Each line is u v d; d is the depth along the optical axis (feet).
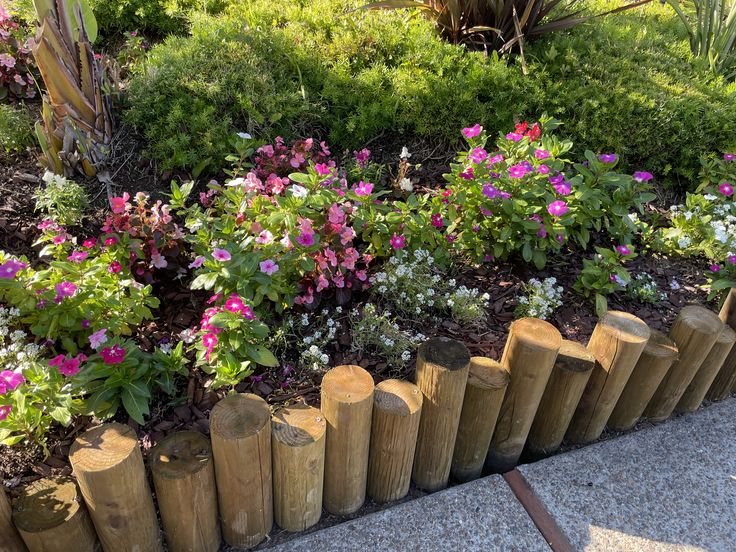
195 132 10.25
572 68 12.71
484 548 6.39
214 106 10.42
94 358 6.54
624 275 8.89
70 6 9.06
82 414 6.46
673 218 10.73
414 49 12.26
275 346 7.71
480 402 6.72
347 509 6.84
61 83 9.11
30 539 5.23
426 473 7.18
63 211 8.80
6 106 10.32
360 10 12.76
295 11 12.95
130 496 5.36
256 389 7.15
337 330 8.07
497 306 8.87
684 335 7.68
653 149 12.10
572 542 6.56
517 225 9.14
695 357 7.73
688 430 8.18
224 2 13.35
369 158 11.12
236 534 6.34
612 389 7.41
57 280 7.25
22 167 9.78
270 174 9.52
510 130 11.57
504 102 11.71
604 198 10.06
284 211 7.70
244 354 6.94
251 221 8.05
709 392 8.88
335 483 6.57
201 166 10.02
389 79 11.61
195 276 8.36
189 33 12.98
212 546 6.33
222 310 6.94
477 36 12.92
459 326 8.41
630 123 11.98
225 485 5.89
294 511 6.43
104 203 9.53
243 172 9.54
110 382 6.47
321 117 11.12
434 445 6.84
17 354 6.79
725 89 13.46
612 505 7.00
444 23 12.92
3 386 5.74
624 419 8.14
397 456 6.56
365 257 8.66
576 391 7.22
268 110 10.64
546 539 6.57
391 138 11.54
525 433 7.41
